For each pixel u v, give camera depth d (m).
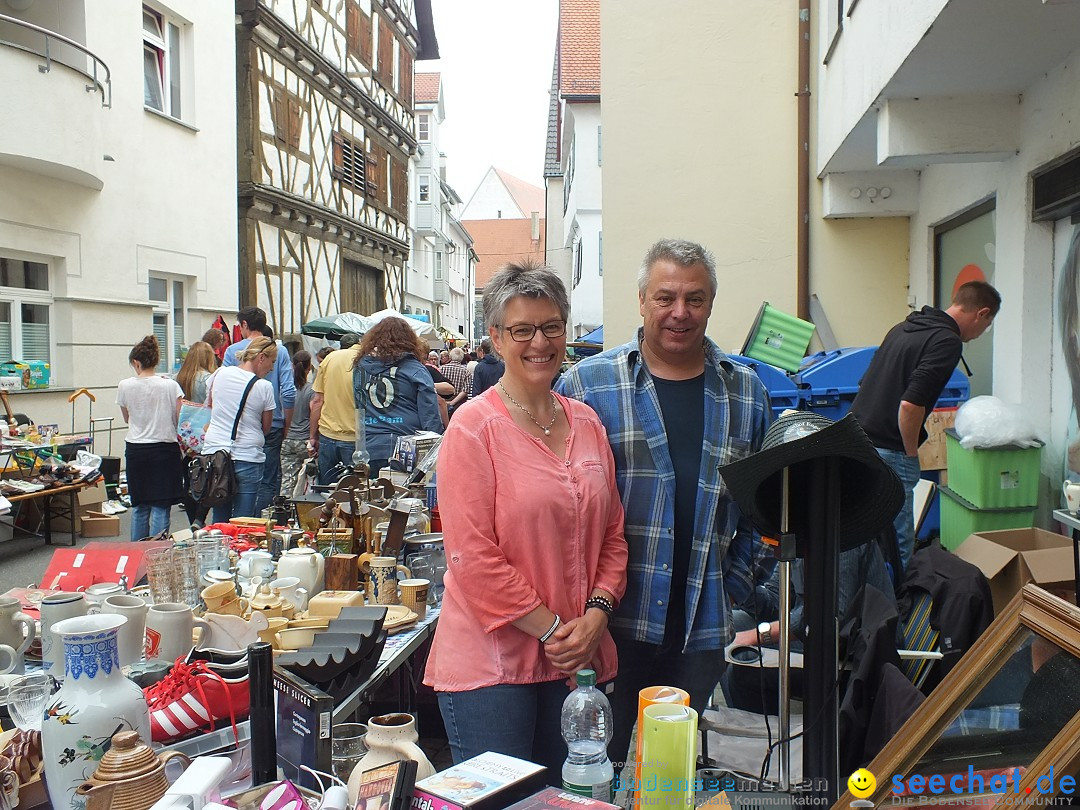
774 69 7.04
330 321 12.96
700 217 7.14
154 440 6.19
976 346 5.57
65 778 1.62
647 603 2.30
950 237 6.09
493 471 2.06
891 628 2.49
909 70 4.24
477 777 1.60
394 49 22.05
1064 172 4.11
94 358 9.70
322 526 3.44
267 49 14.43
